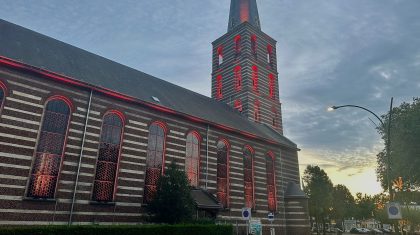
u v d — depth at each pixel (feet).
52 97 62.13
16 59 59.77
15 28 74.28
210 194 80.79
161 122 79.66
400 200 129.49
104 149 67.31
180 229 55.16
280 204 106.93
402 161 90.63
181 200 63.31
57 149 60.75
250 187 99.40
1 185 52.47
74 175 61.21
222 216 87.10
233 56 144.97
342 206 239.71
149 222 66.85
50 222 56.29
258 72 141.08
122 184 67.77
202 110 99.14
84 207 60.95
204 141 88.99
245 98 131.85
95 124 66.64
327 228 267.80
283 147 116.16
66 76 63.16
